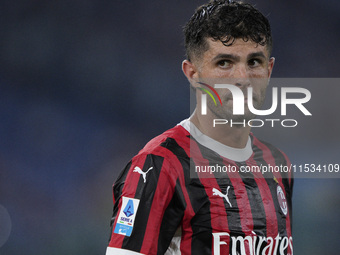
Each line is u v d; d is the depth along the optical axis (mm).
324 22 43719
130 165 6922
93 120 42812
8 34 43375
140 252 6398
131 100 43125
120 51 43594
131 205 6551
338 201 34750
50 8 43750
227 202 6738
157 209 6488
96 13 43844
